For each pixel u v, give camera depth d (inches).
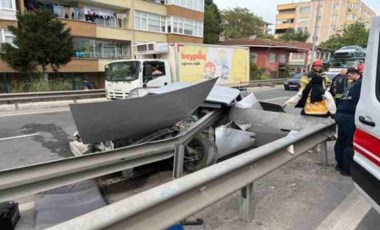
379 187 94.5
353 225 118.4
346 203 137.9
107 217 64.7
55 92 518.9
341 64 1020.5
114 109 141.9
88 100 588.1
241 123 211.6
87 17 1039.0
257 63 1499.8
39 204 134.6
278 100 633.6
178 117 172.9
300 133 150.5
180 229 100.3
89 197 144.0
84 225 60.8
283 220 122.3
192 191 88.4
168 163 191.2
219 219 122.6
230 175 103.4
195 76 581.6
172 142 165.6
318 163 194.4
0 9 785.6
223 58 653.9
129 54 1134.4
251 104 231.9
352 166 113.7
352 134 166.7
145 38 1157.1
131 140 173.9
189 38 1289.4
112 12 1101.7
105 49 1075.3
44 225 117.5
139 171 181.6
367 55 106.7
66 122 362.0
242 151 213.3
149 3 1155.9
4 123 354.6
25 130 316.5
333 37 2160.4
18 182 110.3
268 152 118.5
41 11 712.4
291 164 192.2
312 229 115.5
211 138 193.8
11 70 770.2
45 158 221.6
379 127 95.0
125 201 71.3
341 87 300.7
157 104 153.9
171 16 1210.6
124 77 494.6
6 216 113.3
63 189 150.9
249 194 119.4
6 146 253.8
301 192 149.9
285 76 1437.0
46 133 302.7
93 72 1000.9
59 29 727.1
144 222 75.0
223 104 198.1
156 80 506.9
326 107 201.8
